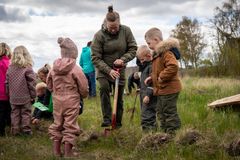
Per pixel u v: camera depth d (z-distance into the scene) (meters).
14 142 4.73
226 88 8.88
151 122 4.82
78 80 4.38
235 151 3.89
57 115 4.42
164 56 4.46
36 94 5.63
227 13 19.86
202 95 8.09
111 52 5.06
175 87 4.48
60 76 4.38
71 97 4.38
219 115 5.51
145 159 4.07
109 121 5.13
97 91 9.94
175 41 4.50
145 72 4.91
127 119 5.79
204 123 5.05
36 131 5.57
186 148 4.05
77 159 4.19
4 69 5.43
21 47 5.42
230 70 17.45
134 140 4.62
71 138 4.34
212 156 3.93
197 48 31.28
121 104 5.16
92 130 5.19
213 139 4.13
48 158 4.07
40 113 5.77
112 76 4.94
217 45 18.23
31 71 5.41
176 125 4.50
